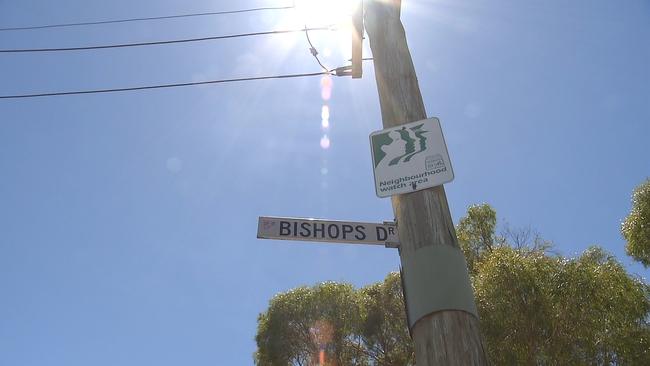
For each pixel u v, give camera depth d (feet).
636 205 40.42
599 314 35.29
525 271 35.65
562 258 38.06
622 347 36.11
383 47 15.92
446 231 12.46
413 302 11.70
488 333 35.68
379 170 13.92
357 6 20.51
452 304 11.30
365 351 61.62
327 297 61.11
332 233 15.65
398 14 16.57
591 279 35.32
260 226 15.78
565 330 35.12
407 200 13.20
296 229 15.80
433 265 11.86
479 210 54.13
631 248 40.32
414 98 14.82
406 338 59.82
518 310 34.99
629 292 37.32
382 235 15.67
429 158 13.65
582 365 35.63
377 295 63.72
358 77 22.11
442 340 10.89
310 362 60.23
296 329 60.90
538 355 35.06
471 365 10.54
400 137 14.19
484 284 36.73
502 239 51.31
